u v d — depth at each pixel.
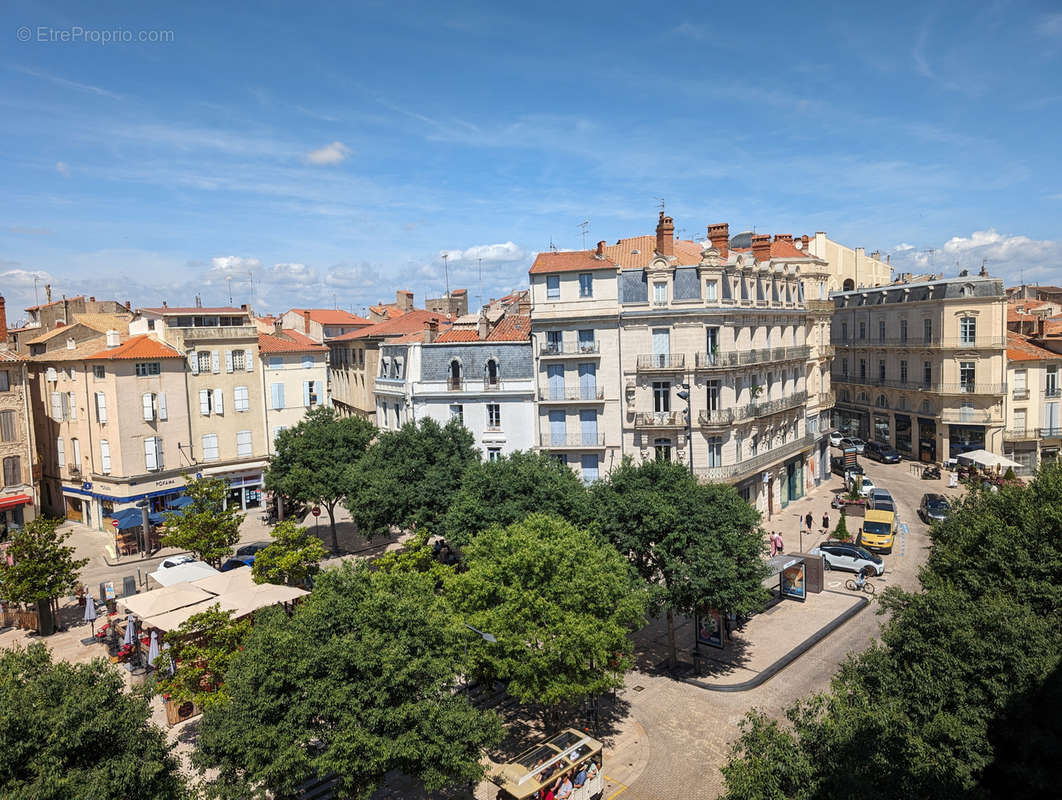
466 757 18.09
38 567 33.03
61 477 54.22
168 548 48.28
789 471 55.41
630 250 50.72
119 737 14.46
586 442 45.78
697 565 26.84
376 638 17.77
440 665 18.20
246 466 56.19
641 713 26.20
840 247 87.12
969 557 22.25
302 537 33.25
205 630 25.33
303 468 44.53
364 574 20.98
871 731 14.48
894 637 18.00
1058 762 14.71
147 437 50.38
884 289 71.00
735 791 14.31
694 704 26.73
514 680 22.27
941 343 62.72
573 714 25.94
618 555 25.50
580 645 21.48
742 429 46.12
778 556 37.53
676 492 29.30
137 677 28.78
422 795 21.50
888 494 51.59
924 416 65.50
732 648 31.23
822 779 13.80
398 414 50.59
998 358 59.78
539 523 25.75
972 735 14.95
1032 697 15.42
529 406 46.62
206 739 16.92
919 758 14.47
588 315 44.66
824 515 49.25
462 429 41.22
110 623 31.97
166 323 54.06
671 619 29.55
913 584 37.91
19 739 13.26
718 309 43.72
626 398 44.91
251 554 42.59
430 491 36.47
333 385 74.44
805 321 57.25
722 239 46.56
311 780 21.95
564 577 22.77
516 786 19.80
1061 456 27.70
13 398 49.41
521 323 51.12
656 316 43.56
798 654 30.36
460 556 40.75
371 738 16.61
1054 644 16.62
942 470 62.88
